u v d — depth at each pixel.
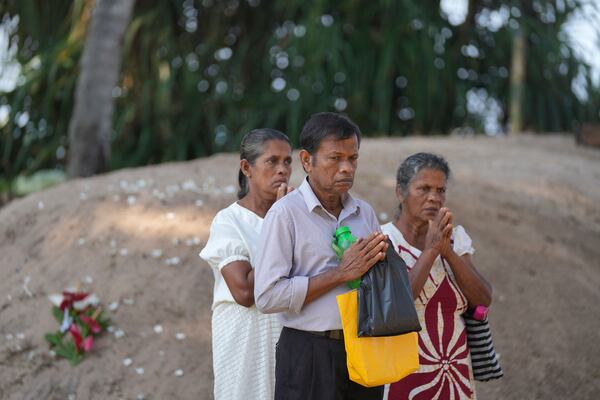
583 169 14.99
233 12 22.72
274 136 5.48
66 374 7.52
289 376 4.75
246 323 5.25
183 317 8.00
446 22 22.50
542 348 8.17
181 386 7.24
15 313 8.34
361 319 4.54
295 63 20.86
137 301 8.18
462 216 10.55
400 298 4.56
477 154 15.18
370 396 4.90
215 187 10.36
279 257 4.70
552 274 9.61
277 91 21.30
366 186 10.80
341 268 4.57
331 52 20.53
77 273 8.70
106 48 14.03
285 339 4.82
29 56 20.30
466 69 22.55
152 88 20.31
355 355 4.56
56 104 19.33
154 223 9.27
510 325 8.41
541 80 22.30
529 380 7.71
